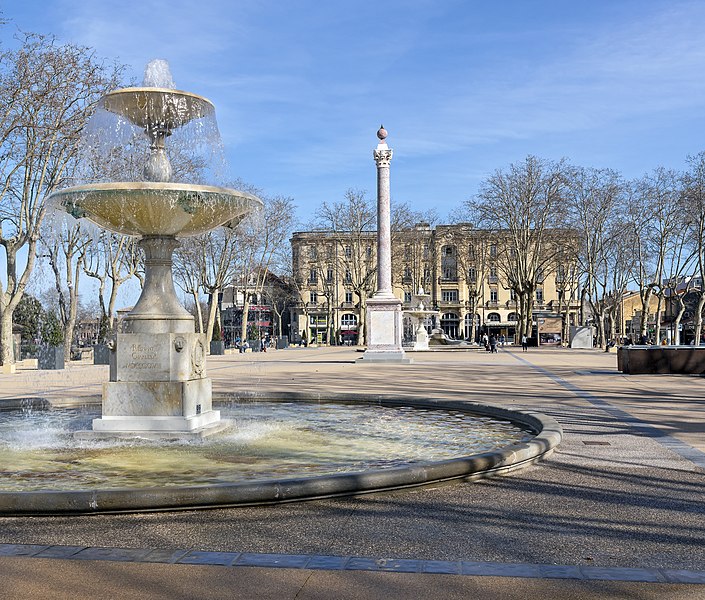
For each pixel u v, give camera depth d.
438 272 105.62
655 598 4.35
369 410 14.87
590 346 68.38
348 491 6.88
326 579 4.67
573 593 4.42
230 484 6.58
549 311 101.25
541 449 8.82
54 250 37.88
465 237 86.81
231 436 11.10
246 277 65.56
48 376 31.33
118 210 10.50
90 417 14.16
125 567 4.91
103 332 51.34
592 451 9.60
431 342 71.00
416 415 13.98
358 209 79.06
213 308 58.31
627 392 19.17
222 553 5.21
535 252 67.44
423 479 7.25
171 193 10.31
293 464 8.91
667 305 93.75
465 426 12.42
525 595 4.39
